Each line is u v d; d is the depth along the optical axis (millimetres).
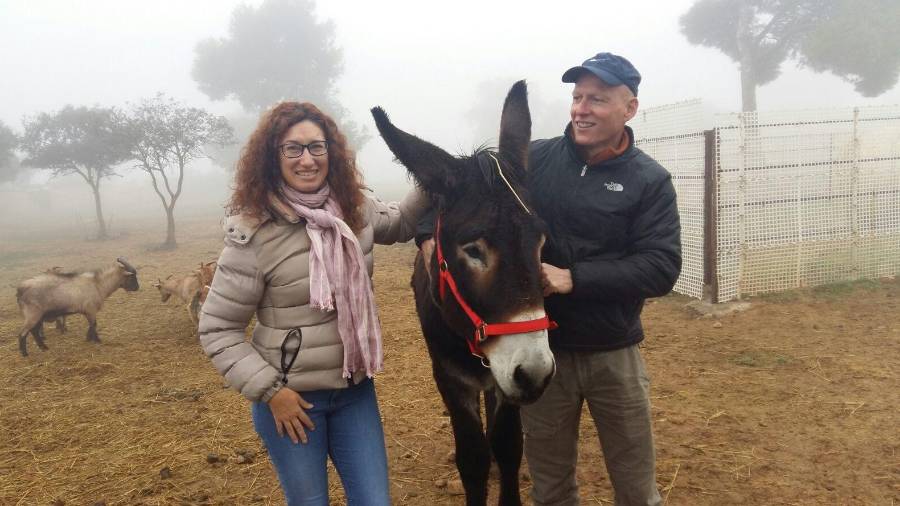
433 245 2492
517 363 1931
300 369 2086
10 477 4066
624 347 2430
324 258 2064
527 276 1961
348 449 2211
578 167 2371
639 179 2275
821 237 7980
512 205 2033
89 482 3947
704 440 4137
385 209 2531
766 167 7578
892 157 8148
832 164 7891
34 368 6598
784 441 4059
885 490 3422
